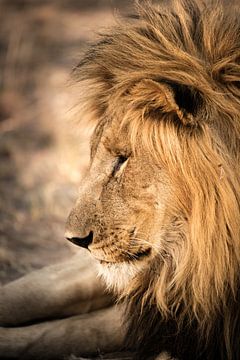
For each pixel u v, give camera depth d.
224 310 7.06
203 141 6.71
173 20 7.47
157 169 6.89
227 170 6.69
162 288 7.23
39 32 22.61
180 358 7.54
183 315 7.27
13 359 8.31
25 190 13.49
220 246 6.81
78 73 7.88
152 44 7.25
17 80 19.19
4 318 8.52
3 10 25.42
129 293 7.66
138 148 6.94
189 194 6.82
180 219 6.94
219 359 7.39
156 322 7.65
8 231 11.95
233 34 7.16
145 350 7.86
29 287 8.66
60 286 8.70
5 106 17.61
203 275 6.88
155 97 6.82
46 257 11.09
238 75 6.91
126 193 7.00
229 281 6.92
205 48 7.15
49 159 14.63
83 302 8.80
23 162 14.63
